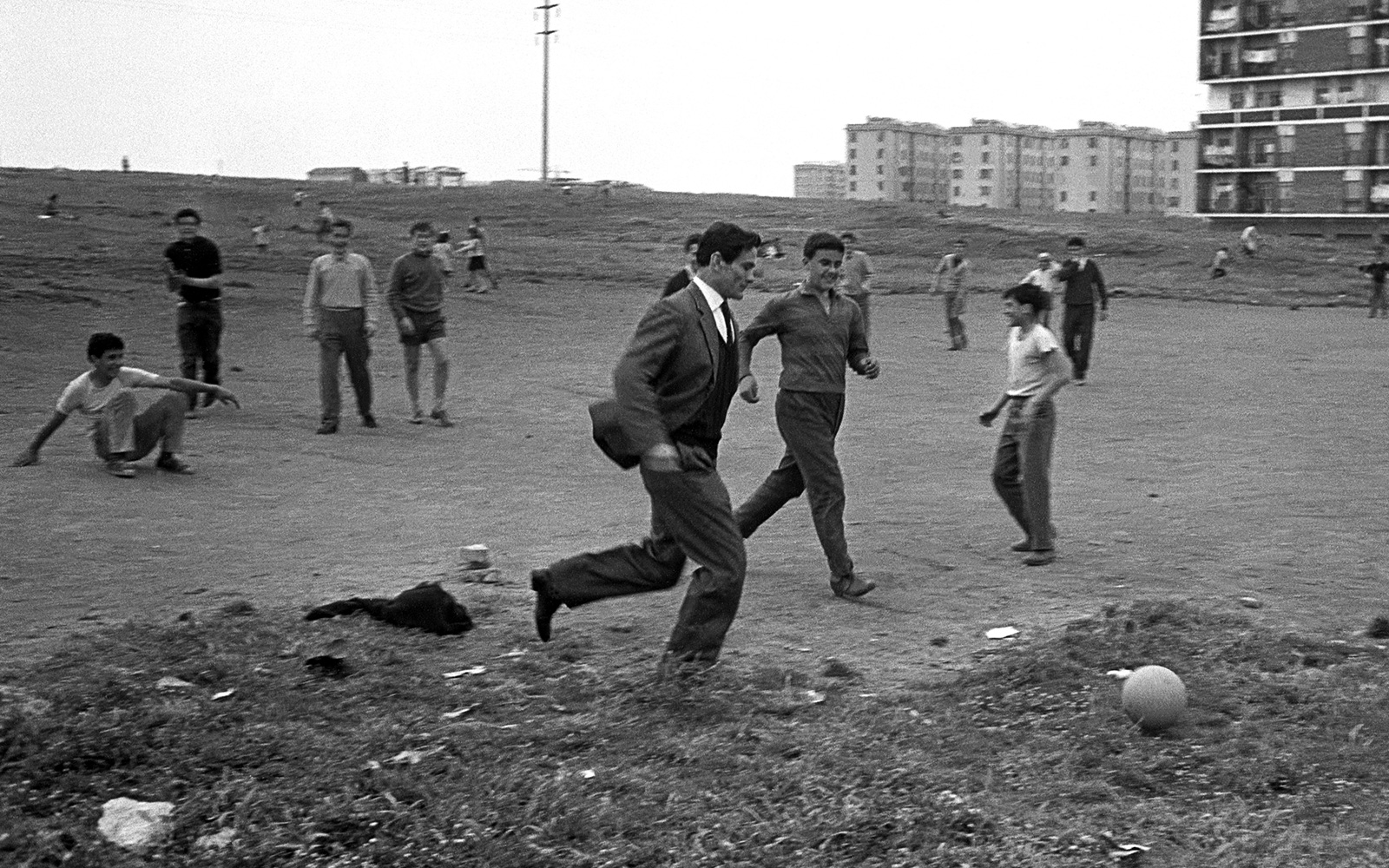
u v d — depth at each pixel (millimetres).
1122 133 147000
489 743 5355
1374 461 13414
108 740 5105
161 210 65125
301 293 30734
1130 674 6113
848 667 6727
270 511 10398
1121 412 17125
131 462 11594
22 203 62531
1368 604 8016
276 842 4449
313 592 8031
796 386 8188
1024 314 9062
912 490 11836
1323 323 33000
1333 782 5133
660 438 6078
